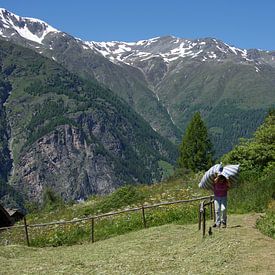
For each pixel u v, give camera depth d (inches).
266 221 821.2
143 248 836.6
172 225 1038.4
